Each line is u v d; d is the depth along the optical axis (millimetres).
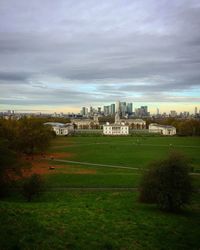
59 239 33781
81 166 110312
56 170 99875
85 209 51969
